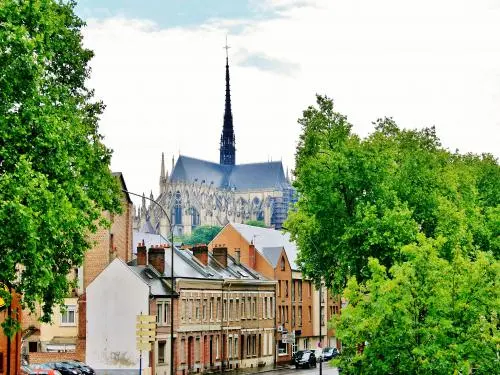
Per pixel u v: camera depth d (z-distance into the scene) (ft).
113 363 396.57
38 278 187.83
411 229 275.39
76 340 427.74
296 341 585.63
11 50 192.85
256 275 527.40
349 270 299.79
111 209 256.93
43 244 187.93
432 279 179.93
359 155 307.78
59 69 266.36
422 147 339.98
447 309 179.11
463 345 176.96
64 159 205.87
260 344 519.60
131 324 395.14
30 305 204.74
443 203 270.26
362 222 281.74
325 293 647.97
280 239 626.64
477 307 180.65
